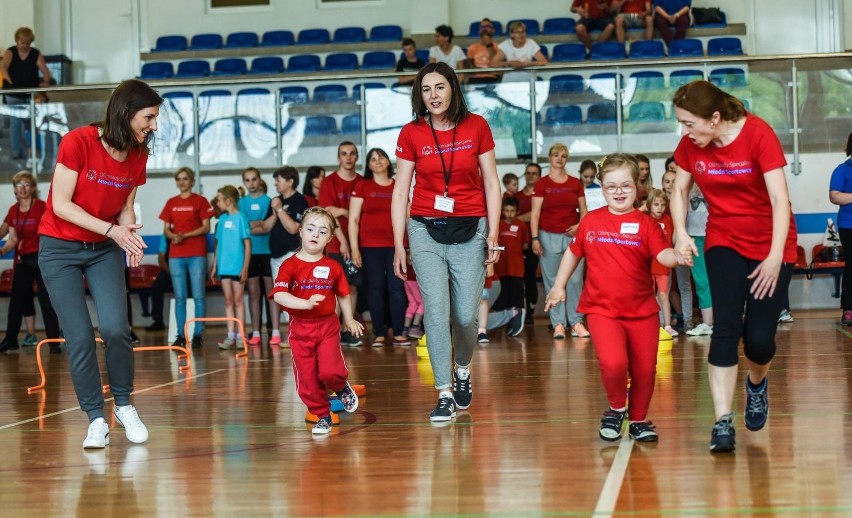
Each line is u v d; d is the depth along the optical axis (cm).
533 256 1382
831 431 484
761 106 1438
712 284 443
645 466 416
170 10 2033
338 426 554
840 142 1437
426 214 552
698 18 1884
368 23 2005
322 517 348
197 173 1516
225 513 359
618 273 471
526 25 1927
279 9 2022
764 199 434
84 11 2033
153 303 1462
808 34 1914
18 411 665
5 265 1561
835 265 1399
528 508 351
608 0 1873
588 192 1225
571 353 941
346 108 1493
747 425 470
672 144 1441
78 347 501
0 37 1967
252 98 1505
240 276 1141
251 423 574
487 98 1460
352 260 1074
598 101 1448
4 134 1527
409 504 363
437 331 556
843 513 331
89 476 434
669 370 762
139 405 667
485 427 531
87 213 490
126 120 486
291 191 1125
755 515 332
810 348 904
